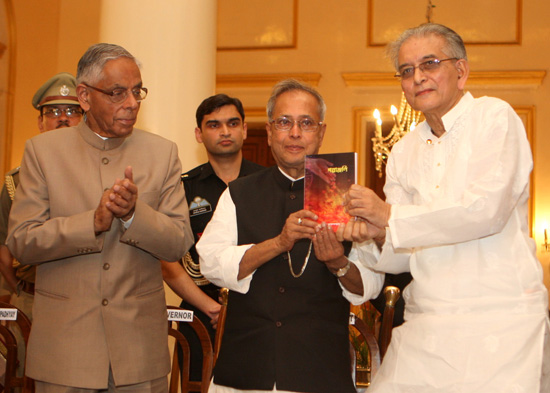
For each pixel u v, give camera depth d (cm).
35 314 225
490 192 187
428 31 210
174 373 302
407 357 199
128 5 434
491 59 960
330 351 223
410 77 211
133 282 228
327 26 991
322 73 984
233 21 1012
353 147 965
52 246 215
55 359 216
